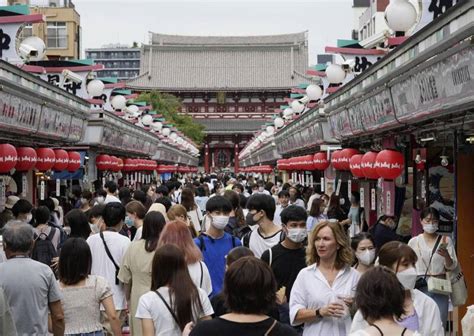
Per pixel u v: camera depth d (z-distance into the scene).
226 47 123.38
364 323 6.14
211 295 8.67
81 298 8.12
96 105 27.72
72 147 27.66
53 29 54.31
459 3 8.72
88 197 18.39
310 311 7.41
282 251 8.75
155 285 7.24
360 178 19.00
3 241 7.89
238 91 116.19
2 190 17.31
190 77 120.06
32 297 7.66
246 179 47.97
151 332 7.07
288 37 126.38
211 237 9.98
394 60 12.67
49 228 12.15
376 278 5.39
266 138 49.81
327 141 23.80
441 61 9.95
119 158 34.94
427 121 13.04
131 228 14.06
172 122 80.94
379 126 14.89
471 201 12.61
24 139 19.66
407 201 16.05
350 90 17.16
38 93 17.38
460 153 12.69
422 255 9.81
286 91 116.81
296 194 19.64
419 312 7.09
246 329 5.32
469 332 6.64
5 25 17.72
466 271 12.57
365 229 19.14
